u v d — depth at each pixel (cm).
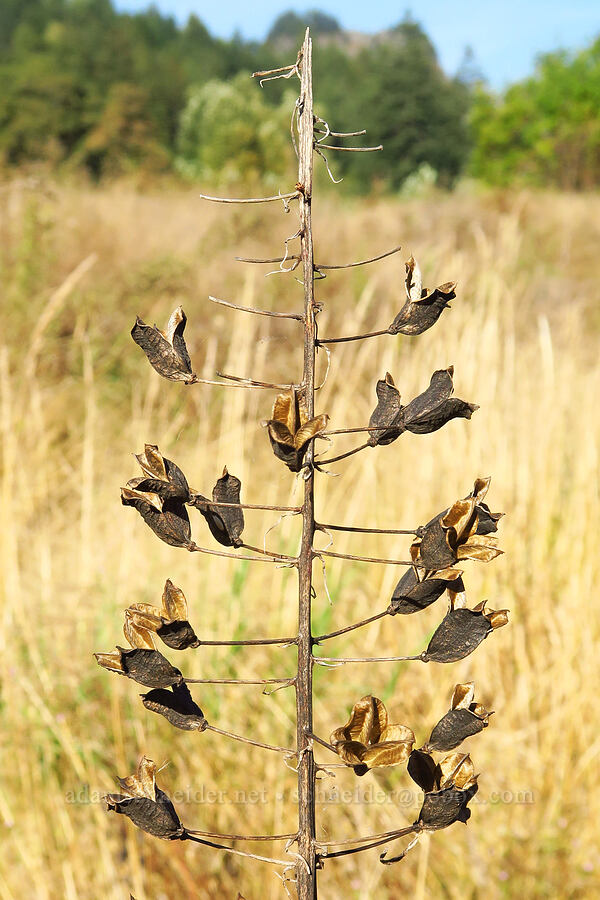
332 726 291
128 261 666
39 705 266
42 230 586
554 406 372
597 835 256
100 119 3225
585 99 2570
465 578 337
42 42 4778
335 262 759
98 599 325
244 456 384
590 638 302
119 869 244
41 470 378
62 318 528
